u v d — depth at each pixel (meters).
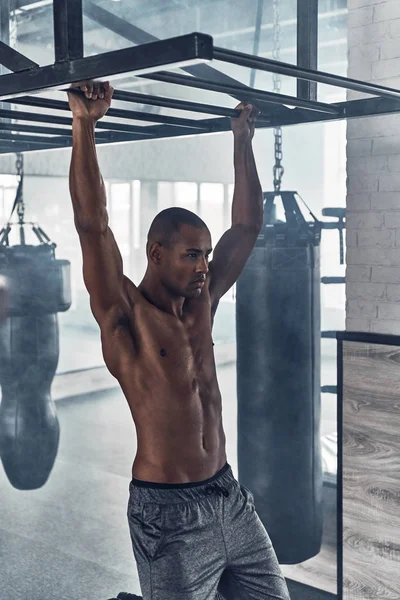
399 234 2.69
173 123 2.56
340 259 3.07
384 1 2.64
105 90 1.82
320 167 3.19
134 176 5.11
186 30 3.65
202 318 2.10
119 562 4.06
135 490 2.01
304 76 1.86
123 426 5.35
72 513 4.77
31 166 5.10
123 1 3.65
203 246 2.01
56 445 4.34
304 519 3.29
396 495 2.76
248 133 2.43
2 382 4.23
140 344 1.98
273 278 3.20
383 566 2.82
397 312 2.71
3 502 4.84
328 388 3.21
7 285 4.17
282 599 2.10
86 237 1.86
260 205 2.43
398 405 2.71
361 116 2.39
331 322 3.13
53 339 4.29
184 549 1.95
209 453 2.03
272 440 3.29
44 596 3.60
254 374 3.30
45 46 3.66
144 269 5.14
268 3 3.39
